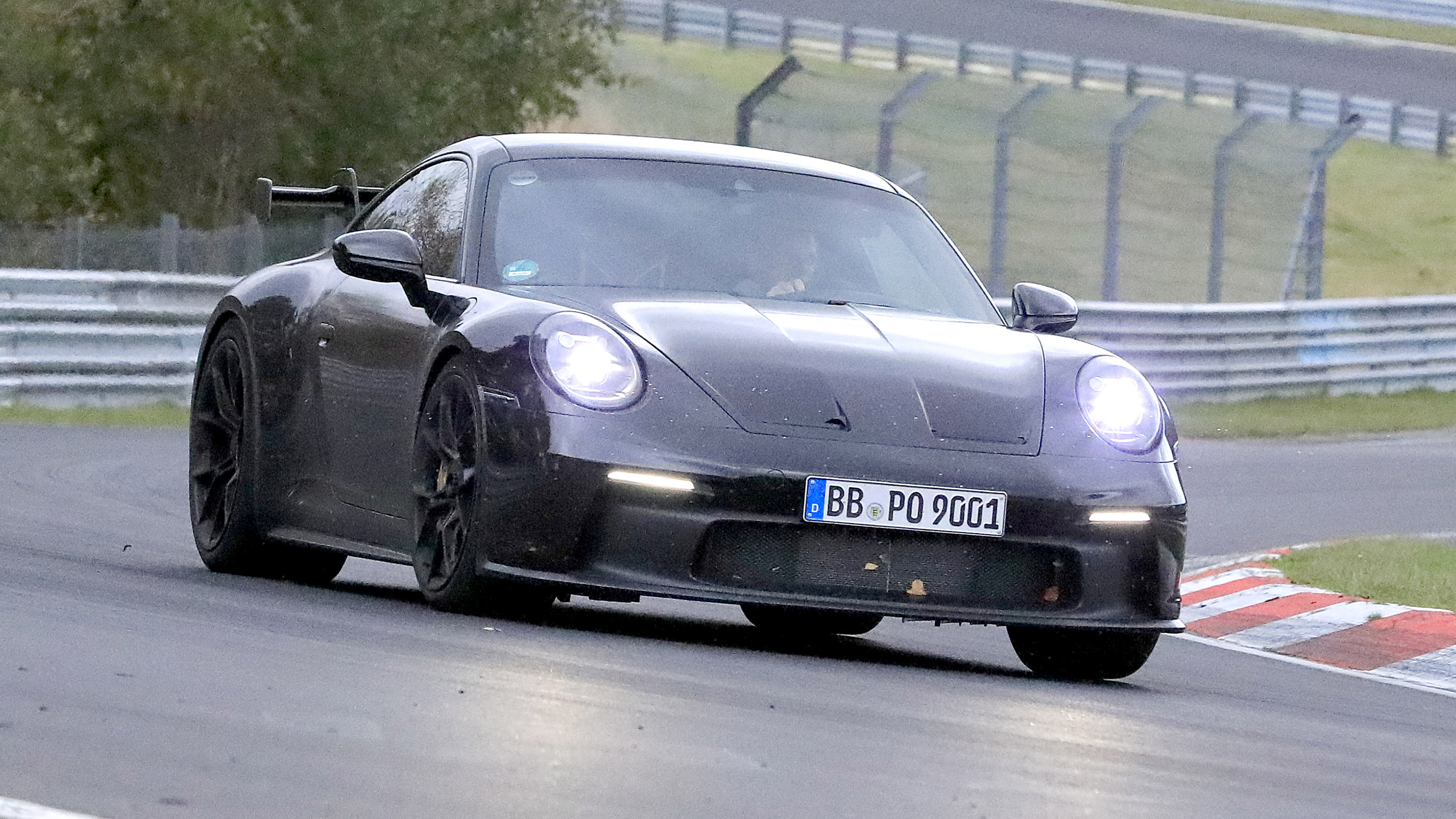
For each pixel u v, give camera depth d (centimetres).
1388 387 7438
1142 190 10750
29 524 2688
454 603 1839
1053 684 1803
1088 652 1916
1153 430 1881
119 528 2759
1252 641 2541
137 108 6706
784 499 1731
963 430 1802
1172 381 6738
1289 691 1991
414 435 1930
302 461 2181
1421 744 1600
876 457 1755
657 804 1059
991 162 10981
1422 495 4475
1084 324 6525
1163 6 14625
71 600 1741
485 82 7438
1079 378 1900
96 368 5134
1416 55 13825
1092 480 1811
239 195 6975
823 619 2288
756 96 6856
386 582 2372
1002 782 1200
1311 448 5653
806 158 2305
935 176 10712
